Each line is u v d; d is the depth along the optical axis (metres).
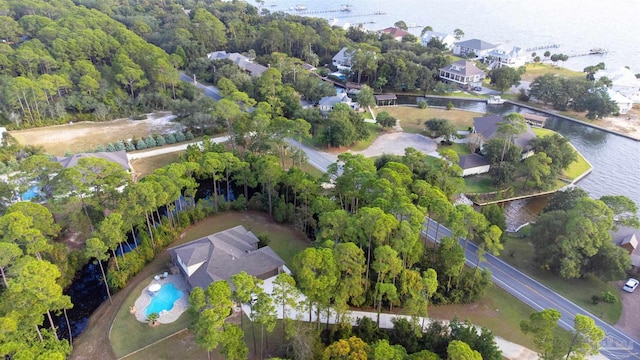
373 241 62.53
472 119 146.25
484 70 191.88
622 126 141.88
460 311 64.38
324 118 134.75
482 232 72.00
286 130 100.75
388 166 80.94
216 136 126.44
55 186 72.88
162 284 68.25
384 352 44.66
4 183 78.12
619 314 63.97
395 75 174.38
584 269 69.75
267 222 85.50
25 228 58.69
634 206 69.12
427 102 168.25
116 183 74.38
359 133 123.56
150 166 108.44
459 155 117.44
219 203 88.75
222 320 46.69
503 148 106.50
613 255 66.38
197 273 66.56
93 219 78.25
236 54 193.38
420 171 92.00
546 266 72.44
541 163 99.69
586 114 150.75
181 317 61.88
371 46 190.12
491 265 74.94
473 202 97.81
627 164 118.19
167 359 55.41
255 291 49.31
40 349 50.03
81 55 155.12
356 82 180.25
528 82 184.62
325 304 54.16
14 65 138.38
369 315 62.84
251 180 89.12
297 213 82.88
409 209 61.75
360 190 72.44
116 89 140.25
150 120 138.25
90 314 65.38
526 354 56.47
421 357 45.06
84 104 134.50
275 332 58.41
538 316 47.38
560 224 69.75
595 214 66.69
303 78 159.62
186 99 142.38
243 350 48.25
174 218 85.38
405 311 63.69
